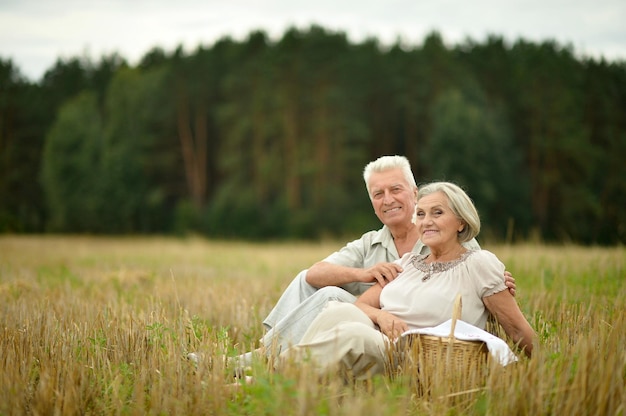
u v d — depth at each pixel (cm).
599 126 6009
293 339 572
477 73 6512
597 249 1519
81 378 469
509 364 458
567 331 564
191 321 596
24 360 516
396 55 6375
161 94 7212
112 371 505
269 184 6506
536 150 5928
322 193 5959
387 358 496
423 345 486
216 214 6225
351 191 6094
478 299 535
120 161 6888
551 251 1455
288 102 6166
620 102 6094
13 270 1482
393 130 6519
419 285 553
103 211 6788
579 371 420
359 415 373
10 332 607
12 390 448
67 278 1203
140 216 6888
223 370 464
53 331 612
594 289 840
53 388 454
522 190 5606
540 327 604
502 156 5625
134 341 572
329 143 6134
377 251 649
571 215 5509
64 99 8469
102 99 8500
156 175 7200
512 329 533
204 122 7312
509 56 6512
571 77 5981
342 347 482
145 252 2441
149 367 505
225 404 431
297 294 623
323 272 612
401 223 632
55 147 7006
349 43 6500
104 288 1084
